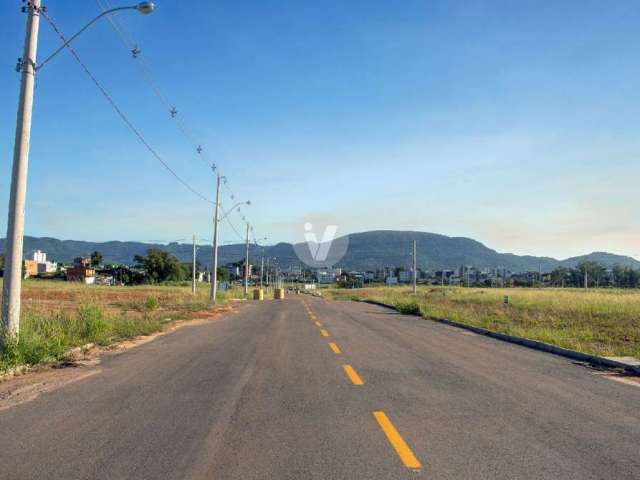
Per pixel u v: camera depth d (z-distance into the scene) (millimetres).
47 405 8172
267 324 23625
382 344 16391
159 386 9594
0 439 6473
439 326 24594
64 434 6676
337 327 22234
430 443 6426
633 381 11141
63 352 12961
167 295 54562
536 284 152750
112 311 30516
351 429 6969
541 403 8680
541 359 14117
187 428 6957
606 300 40281
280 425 7121
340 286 162000
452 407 8266
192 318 27344
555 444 6477
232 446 6234
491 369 12094
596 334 21797
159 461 5730
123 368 11508
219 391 9188
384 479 5266
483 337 19906
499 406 8398
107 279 128125
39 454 5934
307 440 6480
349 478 5289
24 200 12453
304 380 10211
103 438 6516
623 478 5395
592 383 10672
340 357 13328
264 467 5566
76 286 72625
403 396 8969
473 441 6535
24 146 12484
